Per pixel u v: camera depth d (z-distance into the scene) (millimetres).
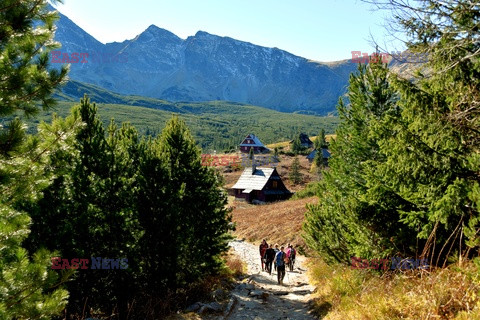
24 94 6762
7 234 6496
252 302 14867
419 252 9508
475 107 6652
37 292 6312
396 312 7898
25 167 6785
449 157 7711
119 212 14391
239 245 36938
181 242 15844
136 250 14625
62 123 7480
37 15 6562
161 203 15398
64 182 13250
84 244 13281
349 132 13562
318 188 17250
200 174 19531
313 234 16578
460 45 6258
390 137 8609
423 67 7375
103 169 14547
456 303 6922
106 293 13961
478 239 6340
